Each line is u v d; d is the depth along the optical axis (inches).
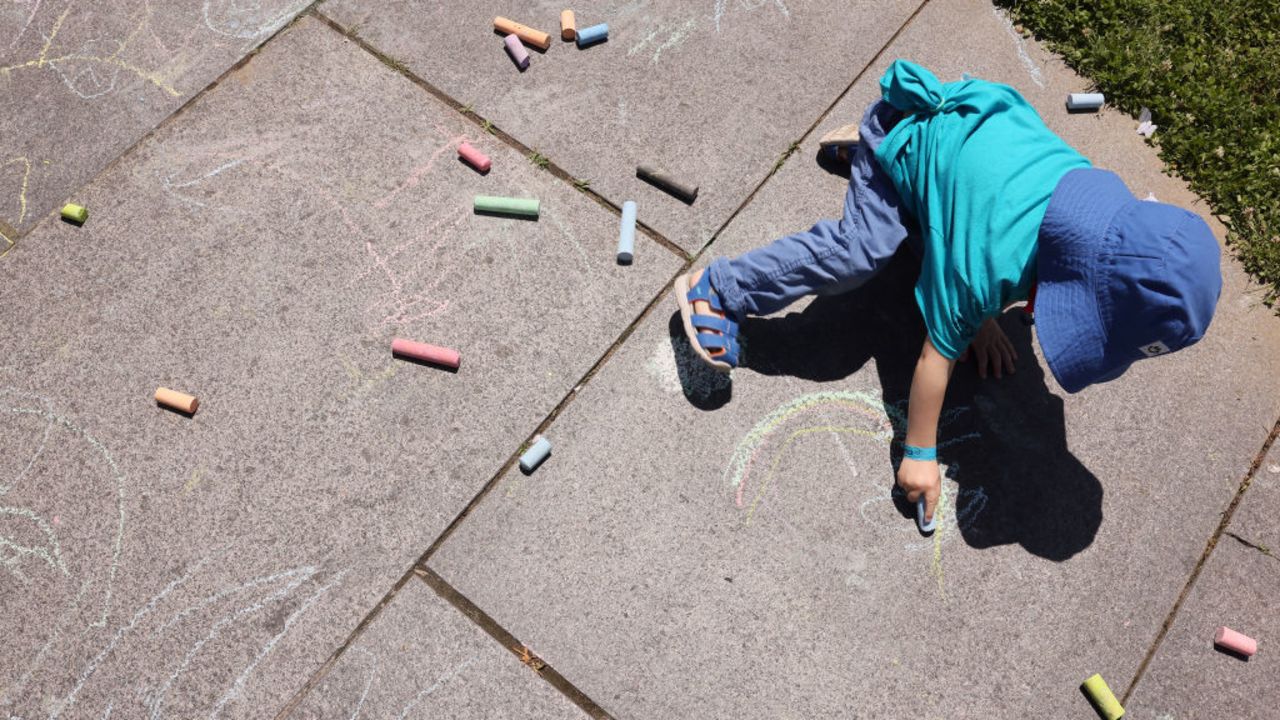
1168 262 92.6
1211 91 141.9
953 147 109.1
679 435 120.0
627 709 106.9
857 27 148.6
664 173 134.0
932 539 116.1
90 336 123.0
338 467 116.5
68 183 132.7
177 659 106.4
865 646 110.7
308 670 106.7
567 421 120.1
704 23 147.7
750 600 112.0
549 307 126.6
